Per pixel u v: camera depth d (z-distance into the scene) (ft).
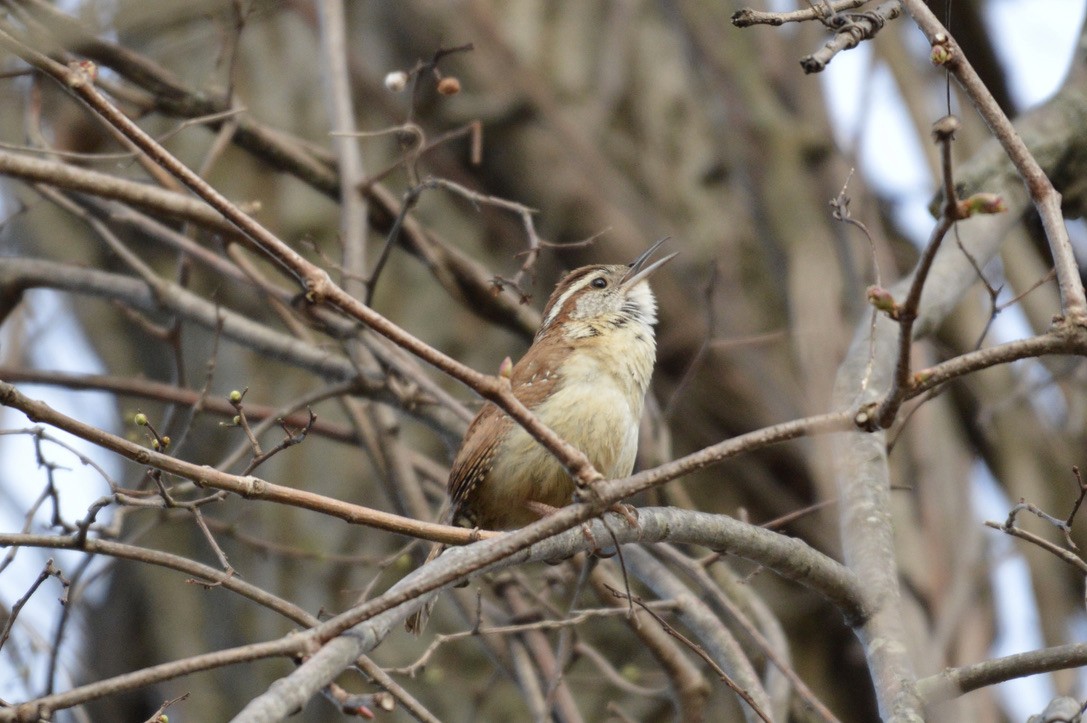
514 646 34.12
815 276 42.86
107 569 36.47
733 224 51.24
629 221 50.98
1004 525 21.99
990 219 33.24
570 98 54.70
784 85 48.19
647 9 58.18
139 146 19.19
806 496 46.16
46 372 36.22
